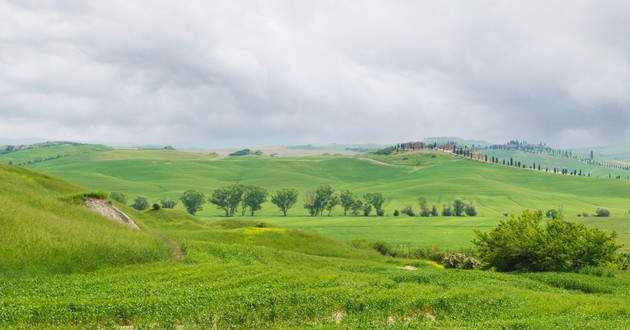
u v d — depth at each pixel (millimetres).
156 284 31859
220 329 22828
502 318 27094
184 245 51188
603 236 53844
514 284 41625
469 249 98312
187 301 26094
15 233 36719
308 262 52469
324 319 25500
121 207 77000
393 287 35531
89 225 46500
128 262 40156
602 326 24156
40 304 24344
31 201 50219
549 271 52625
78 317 23016
